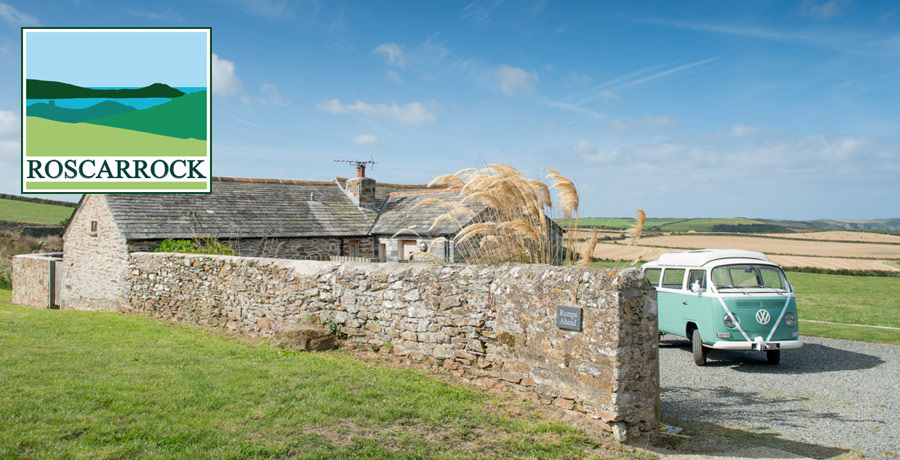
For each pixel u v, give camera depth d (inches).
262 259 386.9
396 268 306.2
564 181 296.2
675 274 413.7
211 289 426.9
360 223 839.7
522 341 247.8
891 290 886.4
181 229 672.4
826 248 1521.9
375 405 219.5
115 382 230.4
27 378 230.5
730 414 264.5
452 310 275.9
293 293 354.6
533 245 291.1
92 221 685.9
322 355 304.7
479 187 297.3
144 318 481.4
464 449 188.4
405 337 295.4
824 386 317.1
